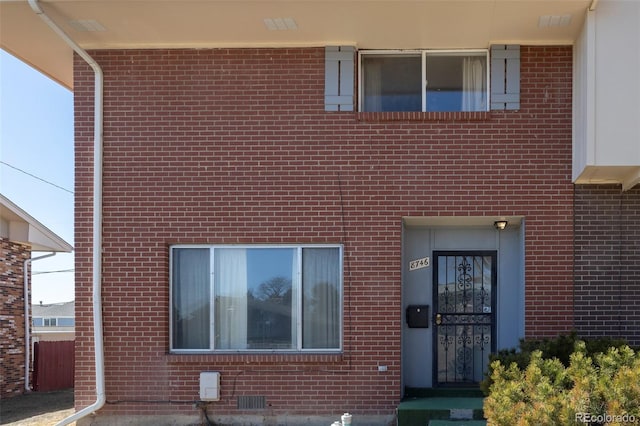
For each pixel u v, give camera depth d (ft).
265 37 26.20
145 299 26.55
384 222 26.30
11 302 43.29
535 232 26.05
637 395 15.67
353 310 26.16
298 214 26.48
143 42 26.76
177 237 26.71
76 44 25.38
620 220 25.94
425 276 27.86
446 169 26.27
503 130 26.30
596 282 25.85
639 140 23.67
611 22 23.97
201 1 23.32
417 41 26.58
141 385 26.35
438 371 27.61
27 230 44.57
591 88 23.94
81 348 26.68
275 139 26.66
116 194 26.84
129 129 26.94
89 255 26.91
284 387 26.11
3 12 24.36
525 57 26.48
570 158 26.13
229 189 26.66
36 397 41.78
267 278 26.99
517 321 27.27
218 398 26.09
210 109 26.86
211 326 26.86
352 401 25.91
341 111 26.61
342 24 25.00
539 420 15.31
